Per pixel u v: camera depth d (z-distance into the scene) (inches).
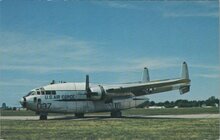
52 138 832.3
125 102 1796.3
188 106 4739.2
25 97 1581.0
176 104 4753.9
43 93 1603.1
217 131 955.3
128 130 992.2
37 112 1615.4
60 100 1628.9
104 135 881.5
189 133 902.4
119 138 826.8
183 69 1898.4
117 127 1095.6
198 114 2342.5
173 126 1125.7
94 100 1695.4
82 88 1680.6
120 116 1814.7
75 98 1659.7
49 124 1235.2
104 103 1737.2
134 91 1800.0
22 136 863.1
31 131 971.3
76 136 861.2
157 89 1854.1
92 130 994.7
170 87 1862.7
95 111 1721.2
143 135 872.3
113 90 1708.9
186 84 1905.8
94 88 1685.5
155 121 1375.5
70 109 1651.1
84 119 1585.9
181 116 1934.1
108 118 1664.6
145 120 1435.8
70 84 1670.8
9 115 2422.5
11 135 881.5
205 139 815.1
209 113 2518.5
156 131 962.1
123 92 1750.7
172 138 825.5
